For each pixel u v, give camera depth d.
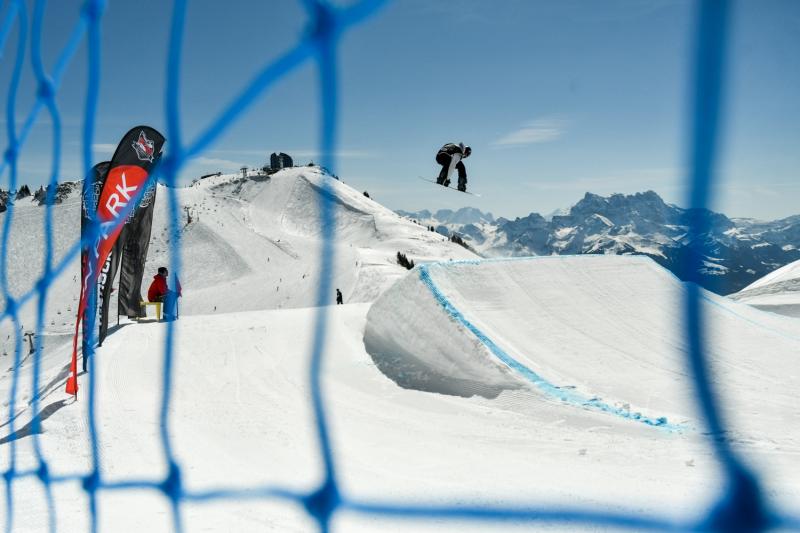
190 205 67.25
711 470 4.17
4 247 4.73
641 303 10.61
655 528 1.56
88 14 3.33
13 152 4.41
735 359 8.46
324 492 2.09
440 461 5.01
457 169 10.19
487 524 3.20
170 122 2.60
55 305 41.41
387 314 10.10
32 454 5.03
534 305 10.10
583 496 3.70
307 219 90.12
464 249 76.50
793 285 23.38
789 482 3.45
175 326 11.89
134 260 12.21
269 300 41.00
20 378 10.68
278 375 8.75
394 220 87.56
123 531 3.14
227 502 3.65
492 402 7.14
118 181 7.61
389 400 7.55
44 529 3.14
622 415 6.21
